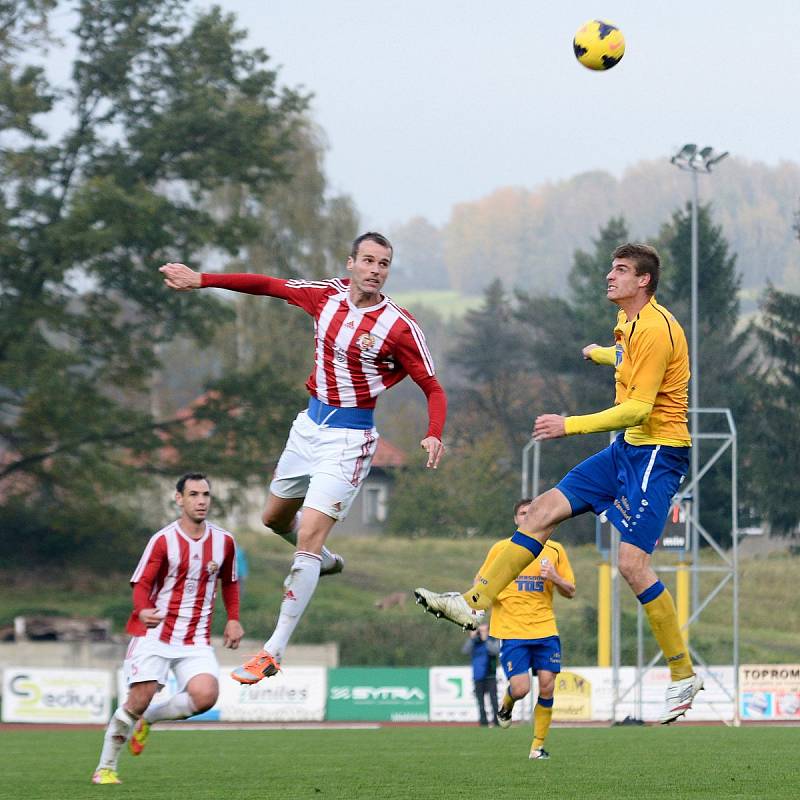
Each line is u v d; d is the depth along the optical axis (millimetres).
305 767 34719
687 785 27234
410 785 28016
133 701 30359
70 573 160500
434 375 24094
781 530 187625
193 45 155125
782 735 52000
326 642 122812
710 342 199125
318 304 24000
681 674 23422
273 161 158750
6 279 146625
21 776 32594
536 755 37781
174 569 30734
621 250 23047
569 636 120062
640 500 22719
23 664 110938
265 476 158375
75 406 142250
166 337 157250
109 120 155250
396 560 182625
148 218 140750
